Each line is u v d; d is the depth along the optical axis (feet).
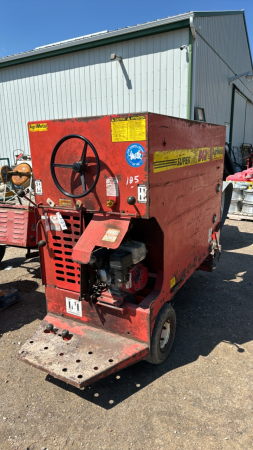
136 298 9.20
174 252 9.43
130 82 28.68
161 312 8.84
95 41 29.30
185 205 10.04
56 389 8.66
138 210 7.54
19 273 16.93
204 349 10.21
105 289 8.91
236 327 11.49
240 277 16.05
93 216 8.30
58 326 9.34
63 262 9.46
